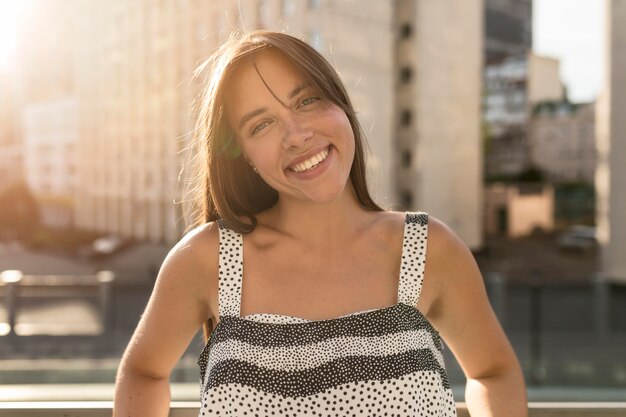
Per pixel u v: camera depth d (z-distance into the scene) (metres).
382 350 1.36
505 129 58.81
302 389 1.33
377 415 1.32
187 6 43.09
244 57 1.37
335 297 1.41
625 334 12.31
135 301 12.92
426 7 46.19
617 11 27.92
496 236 55.38
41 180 51.44
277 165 1.38
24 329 11.06
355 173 1.53
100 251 43.47
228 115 1.44
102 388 8.69
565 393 9.55
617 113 27.84
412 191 46.06
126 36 48.28
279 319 1.37
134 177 47.06
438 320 1.53
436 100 46.66
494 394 1.49
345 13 41.12
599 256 42.19
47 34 53.50
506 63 59.09
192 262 1.46
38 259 43.34
